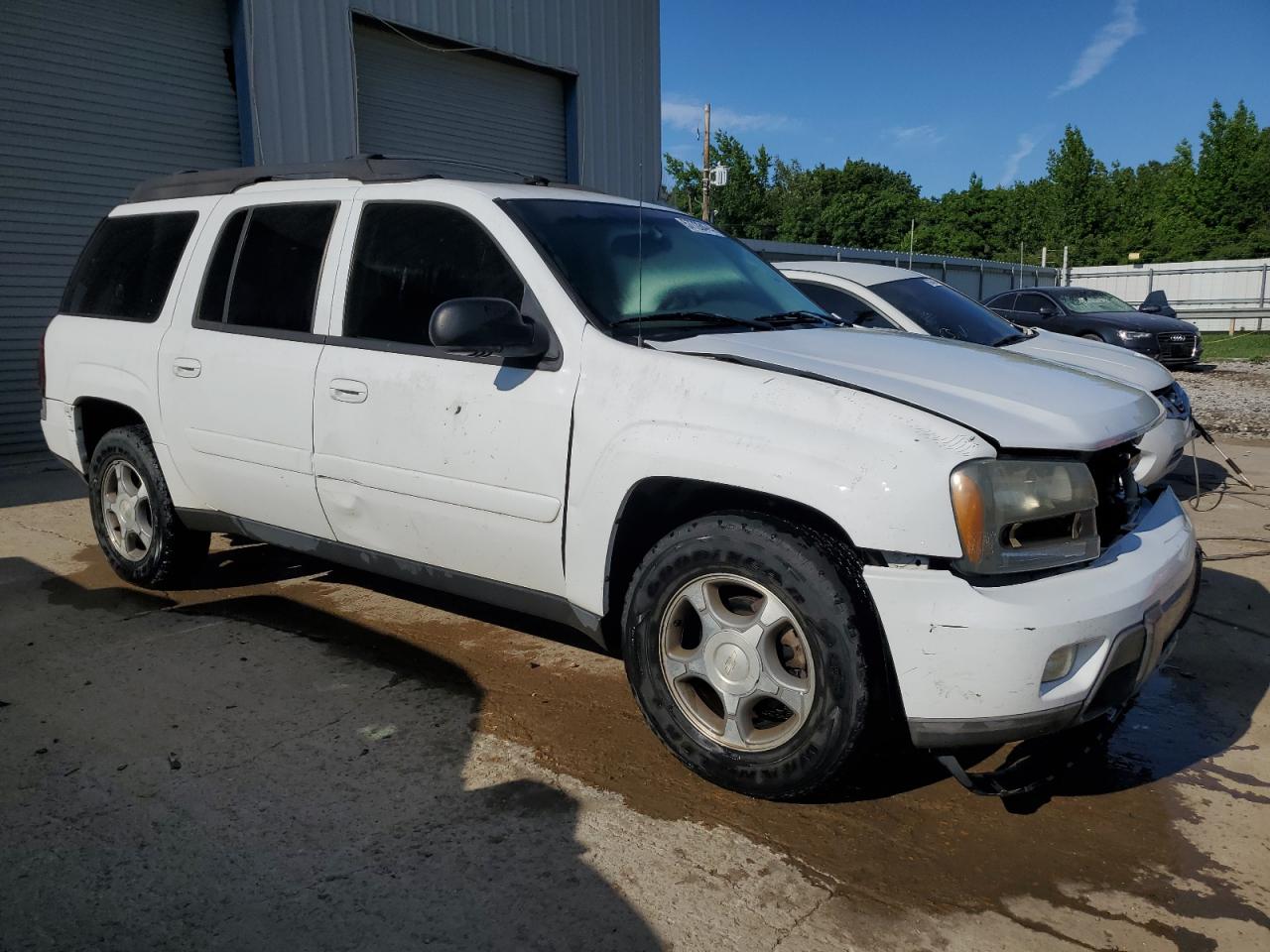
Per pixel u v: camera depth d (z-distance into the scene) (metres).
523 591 3.33
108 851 2.58
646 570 2.93
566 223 3.53
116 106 9.39
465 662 3.89
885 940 2.28
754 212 38.53
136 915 2.32
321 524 3.84
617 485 2.94
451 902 2.38
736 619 2.79
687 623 3.03
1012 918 2.37
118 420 4.96
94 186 9.31
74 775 2.96
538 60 13.45
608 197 3.97
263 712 3.41
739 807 2.84
